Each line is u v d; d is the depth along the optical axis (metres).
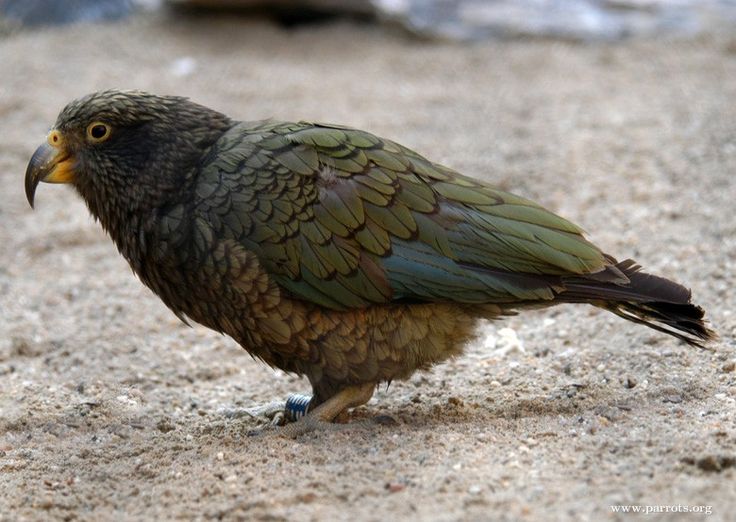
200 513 7.23
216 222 8.61
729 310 10.84
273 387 10.88
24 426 9.61
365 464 7.76
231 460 8.05
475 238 8.69
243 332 8.90
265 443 8.40
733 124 16.48
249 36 22.84
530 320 11.78
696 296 11.30
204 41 22.69
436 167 9.05
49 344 11.99
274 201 8.62
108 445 8.97
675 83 19.44
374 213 8.64
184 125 8.96
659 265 12.26
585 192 14.78
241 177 8.70
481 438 8.21
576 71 20.62
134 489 7.81
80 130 8.97
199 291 8.81
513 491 7.13
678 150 15.72
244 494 7.40
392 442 8.23
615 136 16.62
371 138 8.97
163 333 12.30
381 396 9.99
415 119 18.58
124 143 8.90
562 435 8.18
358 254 8.58
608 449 7.76
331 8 23.41
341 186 8.66
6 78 20.58
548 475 7.37
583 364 10.16
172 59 21.69
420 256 8.62
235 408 10.16
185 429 9.48
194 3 23.02
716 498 6.74
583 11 23.02
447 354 9.01
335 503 7.16
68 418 9.76
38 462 8.60
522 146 16.81
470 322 8.99
